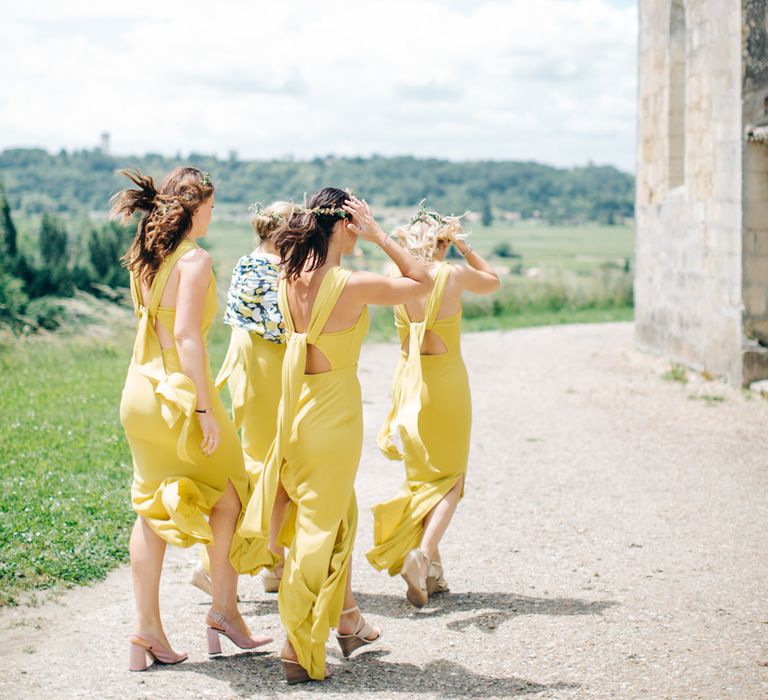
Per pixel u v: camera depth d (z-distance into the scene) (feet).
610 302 92.89
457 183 497.46
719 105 41.29
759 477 26.50
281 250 14.07
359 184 471.21
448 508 17.08
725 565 19.03
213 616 14.52
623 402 38.47
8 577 17.66
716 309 42.63
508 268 197.77
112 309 58.85
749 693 13.23
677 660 14.42
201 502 14.05
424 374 17.40
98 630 15.65
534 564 19.20
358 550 20.30
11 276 64.64
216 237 254.68
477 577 18.48
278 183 447.83
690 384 42.11
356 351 14.28
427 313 16.97
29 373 43.39
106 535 19.93
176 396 13.69
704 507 23.43
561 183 501.15
